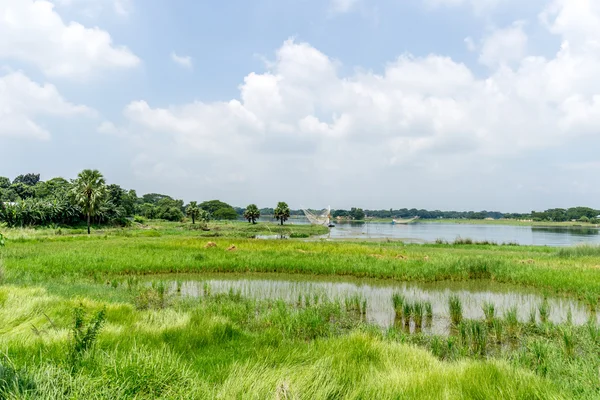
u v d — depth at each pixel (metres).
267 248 29.94
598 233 104.00
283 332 8.77
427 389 4.54
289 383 4.12
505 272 18.08
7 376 3.57
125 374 4.13
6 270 14.86
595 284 14.95
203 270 19.75
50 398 3.38
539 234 96.50
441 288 16.50
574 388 4.79
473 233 98.88
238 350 6.48
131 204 111.69
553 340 8.83
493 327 10.09
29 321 7.13
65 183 104.12
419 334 9.66
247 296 14.12
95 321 5.73
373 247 33.47
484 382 4.64
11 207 65.19
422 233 93.12
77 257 20.61
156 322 7.97
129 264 18.95
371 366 5.54
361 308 12.40
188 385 4.11
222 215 171.38
